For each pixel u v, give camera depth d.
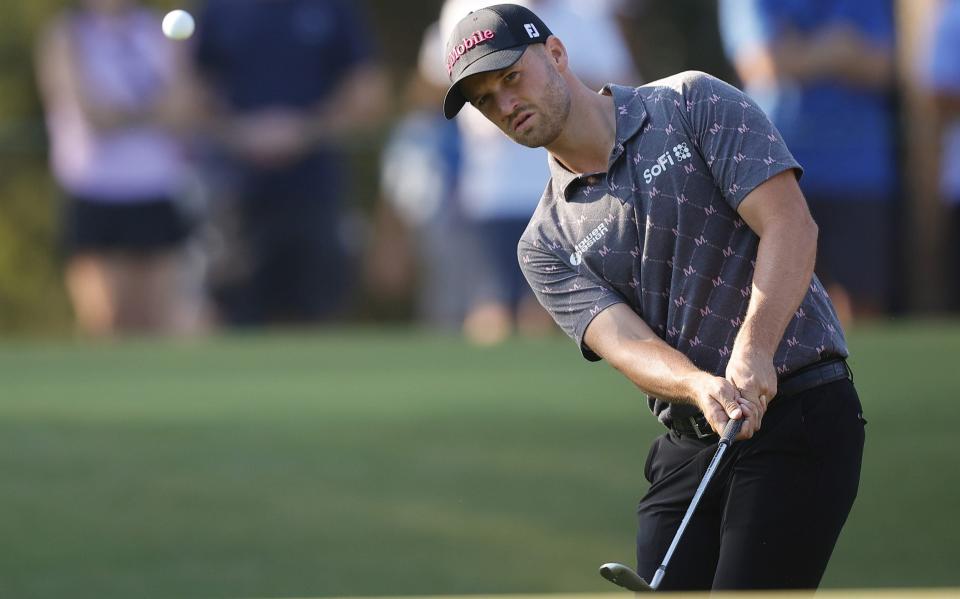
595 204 14.35
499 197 36.84
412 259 50.84
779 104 35.66
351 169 41.69
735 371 13.43
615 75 36.97
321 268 40.91
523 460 24.92
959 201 37.12
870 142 35.91
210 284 41.03
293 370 33.44
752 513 13.90
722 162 13.79
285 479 24.08
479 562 19.61
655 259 14.18
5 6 75.62
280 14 39.66
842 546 20.20
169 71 40.34
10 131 44.09
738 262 14.03
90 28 40.38
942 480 23.11
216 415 28.80
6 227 65.50
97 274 41.31
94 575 19.03
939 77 36.66
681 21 61.88
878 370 31.30
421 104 41.09
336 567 19.31
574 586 18.86
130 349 36.78
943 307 37.53
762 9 35.38
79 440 26.70
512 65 13.77
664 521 14.71
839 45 35.34
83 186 40.75
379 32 69.50
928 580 18.62
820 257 36.53
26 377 33.19
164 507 22.53
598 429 27.12
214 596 18.41
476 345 35.84
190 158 40.47
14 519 21.81
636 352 14.10
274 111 39.97
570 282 14.66
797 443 13.89
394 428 27.41
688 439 14.56
